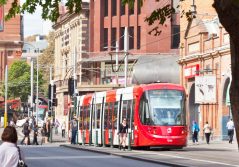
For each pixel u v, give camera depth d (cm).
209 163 2909
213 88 5462
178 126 4006
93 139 5038
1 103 12756
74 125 5475
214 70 5788
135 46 8488
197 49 6222
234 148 4500
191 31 6359
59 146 5269
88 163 3100
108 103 4697
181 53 6644
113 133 4522
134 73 7962
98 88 8569
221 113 5675
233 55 816
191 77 6347
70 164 3025
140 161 3256
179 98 4062
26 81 13612
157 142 3972
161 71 7819
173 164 2853
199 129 5759
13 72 13762
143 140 4016
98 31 8825
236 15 800
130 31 8588
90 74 8850
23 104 13038
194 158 3309
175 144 3991
